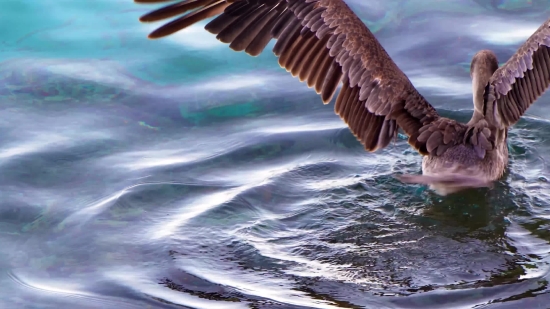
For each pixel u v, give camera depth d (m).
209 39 15.10
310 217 10.30
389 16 15.59
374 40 9.38
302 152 11.91
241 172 11.42
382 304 8.40
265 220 10.21
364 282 8.84
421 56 14.37
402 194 10.83
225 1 8.17
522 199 10.52
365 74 9.27
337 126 12.49
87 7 15.83
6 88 13.27
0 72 13.65
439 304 8.35
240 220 10.19
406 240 9.70
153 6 15.83
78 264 9.34
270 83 13.77
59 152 11.74
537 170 11.38
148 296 8.66
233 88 13.55
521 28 15.09
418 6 15.93
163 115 12.82
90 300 8.60
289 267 9.20
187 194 10.84
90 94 13.23
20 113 12.66
